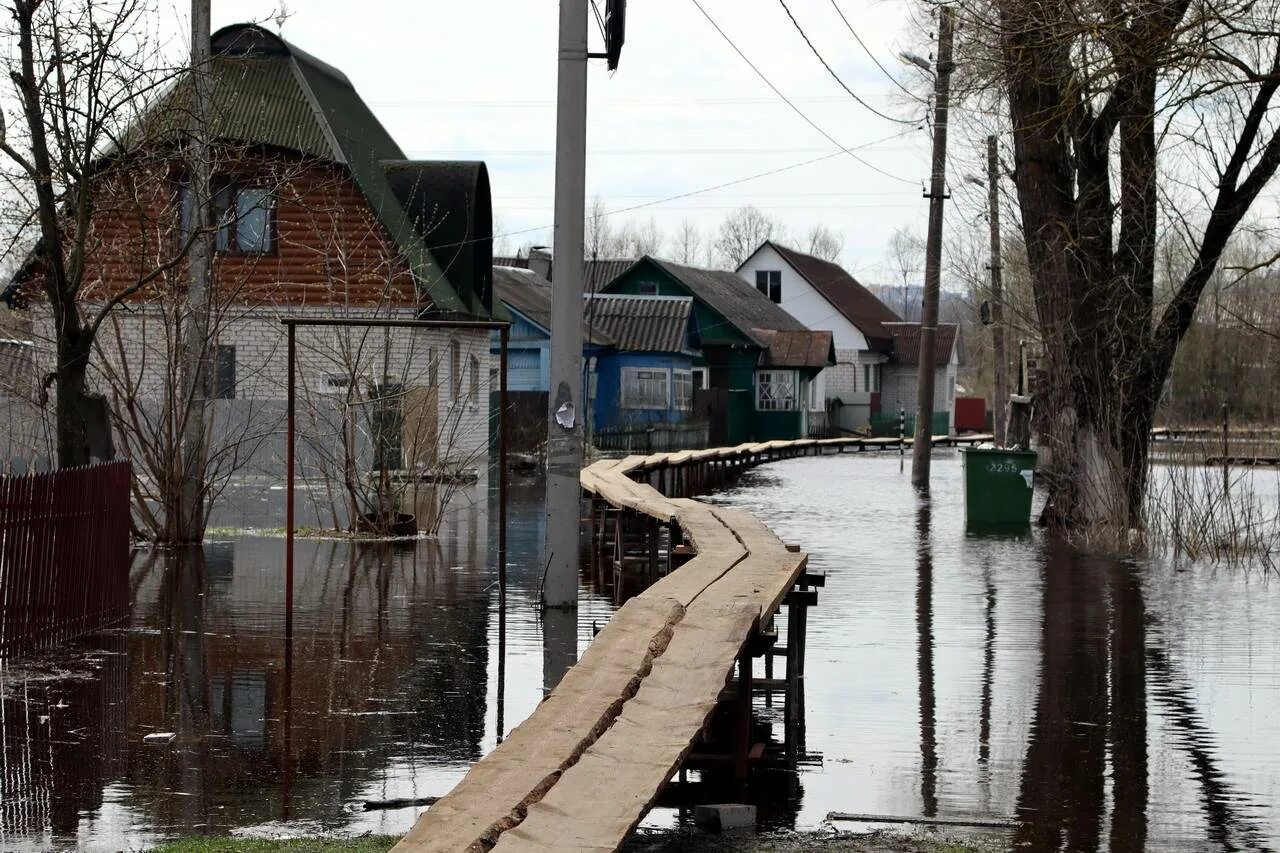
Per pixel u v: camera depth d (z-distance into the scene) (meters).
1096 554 22.27
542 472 40.00
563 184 15.45
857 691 11.80
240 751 9.44
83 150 16.03
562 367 15.59
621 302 59.03
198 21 19.17
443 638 13.77
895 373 89.12
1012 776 9.22
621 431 47.34
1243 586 18.45
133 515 21.91
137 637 13.59
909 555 22.00
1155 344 24.81
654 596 10.55
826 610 16.19
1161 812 8.43
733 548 13.77
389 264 26.14
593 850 5.65
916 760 9.61
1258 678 12.41
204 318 20.27
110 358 27.77
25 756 9.24
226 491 26.61
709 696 7.84
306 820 7.91
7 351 23.36
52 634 13.13
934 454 62.28
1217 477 28.48
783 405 72.50
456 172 39.12
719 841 7.77
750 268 85.12
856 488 38.00
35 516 12.75
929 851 7.62
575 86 15.41
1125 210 24.72
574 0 15.32
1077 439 25.17
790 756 9.71
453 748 9.59
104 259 22.50
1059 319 25.19
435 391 26.11
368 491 24.44
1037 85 21.28
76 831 7.64
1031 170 25.27
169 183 21.34
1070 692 11.82
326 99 36.59
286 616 13.51
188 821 7.86
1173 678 12.40
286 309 31.80
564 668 12.33
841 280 91.94
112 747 9.50
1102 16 16.75
